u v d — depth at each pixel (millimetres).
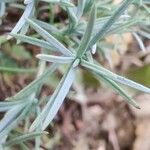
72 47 186
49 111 139
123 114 355
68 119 325
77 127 330
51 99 142
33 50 276
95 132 341
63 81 143
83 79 318
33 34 219
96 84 323
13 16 254
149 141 353
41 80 159
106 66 326
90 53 158
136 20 170
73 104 327
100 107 345
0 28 239
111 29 162
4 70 234
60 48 146
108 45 229
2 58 265
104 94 343
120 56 346
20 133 198
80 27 176
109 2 214
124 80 144
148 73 327
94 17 133
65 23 234
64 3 158
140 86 143
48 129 288
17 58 272
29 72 268
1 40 209
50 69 160
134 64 351
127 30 183
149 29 240
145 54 352
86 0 167
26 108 175
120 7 139
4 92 273
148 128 356
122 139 352
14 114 173
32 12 163
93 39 144
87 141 334
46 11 242
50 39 147
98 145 340
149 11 196
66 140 322
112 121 349
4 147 172
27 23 159
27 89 157
